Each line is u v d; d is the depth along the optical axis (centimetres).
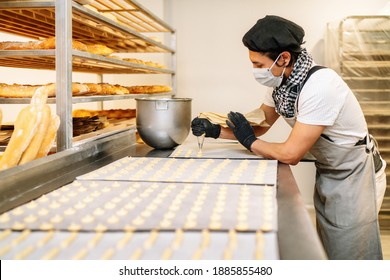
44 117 129
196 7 403
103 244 81
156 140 195
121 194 116
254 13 396
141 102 194
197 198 112
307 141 158
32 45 156
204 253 77
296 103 168
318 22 388
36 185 122
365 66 333
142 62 280
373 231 177
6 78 306
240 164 161
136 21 321
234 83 407
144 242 82
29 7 149
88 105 388
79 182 130
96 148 170
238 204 105
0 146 150
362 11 382
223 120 190
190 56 409
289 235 86
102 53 199
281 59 161
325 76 157
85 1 162
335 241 180
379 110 337
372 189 176
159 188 124
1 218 94
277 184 132
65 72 147
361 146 174
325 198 184
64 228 88
